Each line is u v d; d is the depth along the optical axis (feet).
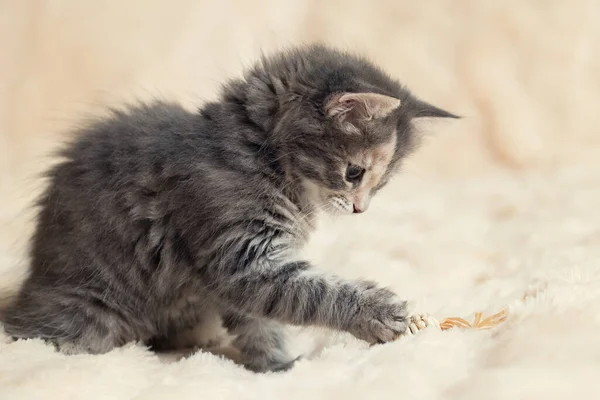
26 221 3.82
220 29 5.03
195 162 3.34
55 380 3.06
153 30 4.91
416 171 5.11
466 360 3.08
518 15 5.23
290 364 3.39
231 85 3.47
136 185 3.38
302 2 5.26
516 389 2.91
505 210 4.33
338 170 3.41
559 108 5.16
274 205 3.35
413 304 3.42
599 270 3.46
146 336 3.47
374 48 5.23
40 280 3.43
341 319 3.27
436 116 3.60
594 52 5.21
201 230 3.31
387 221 4.30
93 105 4.43
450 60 5.25
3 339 3.35
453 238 4.07
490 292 3.57
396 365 3.07
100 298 3.40
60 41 4.75
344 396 2.98
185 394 3.02
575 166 4.82
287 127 3.36
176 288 3.40
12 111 4.68
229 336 3.50
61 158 3.73
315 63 3.45
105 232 3.39
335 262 3.88
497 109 5.16
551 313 3.12
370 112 3.38
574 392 2.89
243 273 3.29
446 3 5.28
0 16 4.73
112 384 3.08
